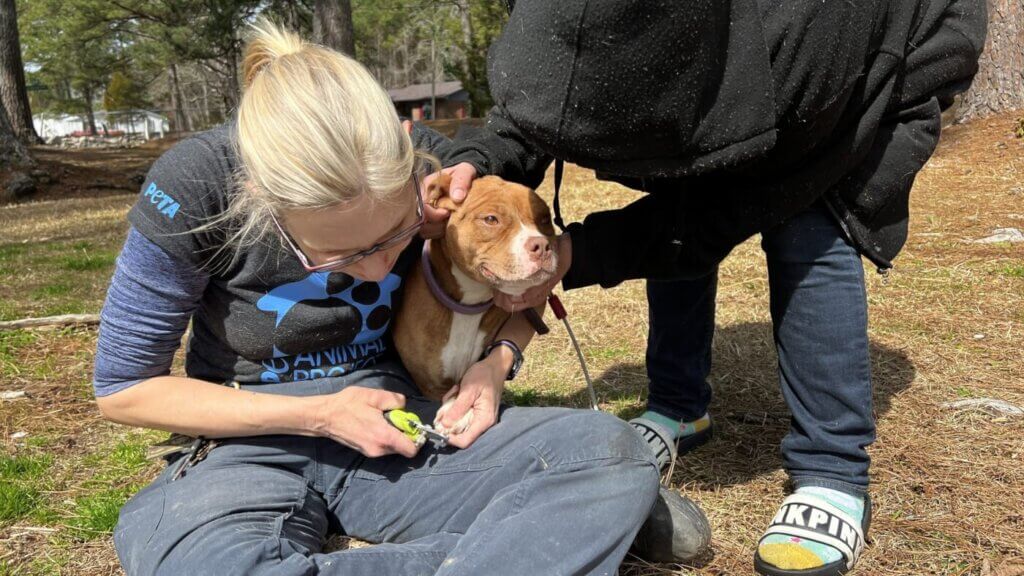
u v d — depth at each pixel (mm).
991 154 9172
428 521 2062
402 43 65312
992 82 10750
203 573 1699
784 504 2252
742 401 3305
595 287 5195
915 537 2258
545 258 2061
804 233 2229
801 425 2287
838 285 2203
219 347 2174
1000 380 3330
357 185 1639
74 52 29172
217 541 1760
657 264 2217
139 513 1912
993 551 2176
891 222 2293
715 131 1820
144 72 46250
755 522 2385
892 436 2861
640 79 1713
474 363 2324
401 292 2332
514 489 1834
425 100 56156
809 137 1981
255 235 1961
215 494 1902
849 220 2197
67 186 14297
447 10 35281
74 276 6391
